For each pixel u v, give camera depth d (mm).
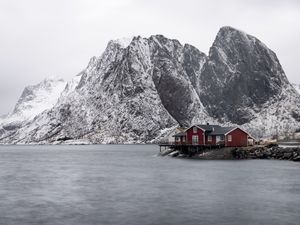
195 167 94625
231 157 119125
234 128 126875
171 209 49875
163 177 78000
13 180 77125
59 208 51219
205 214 47375
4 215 47938
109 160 129875
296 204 51531
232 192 59844
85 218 46344
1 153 196750
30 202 54938
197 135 131250
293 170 84938
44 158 147750
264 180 70688
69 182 73500
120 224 43938
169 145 134875
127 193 60625
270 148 120125
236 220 44781
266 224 43188
